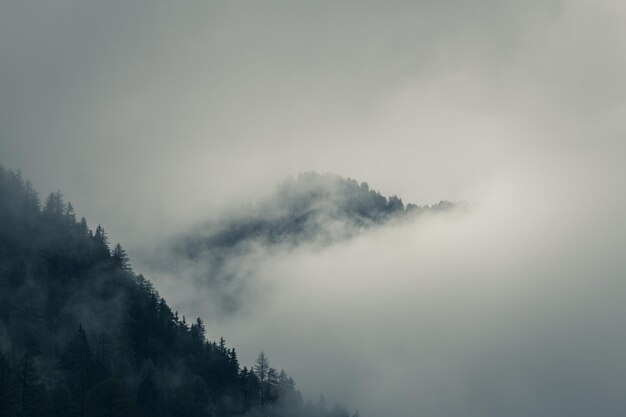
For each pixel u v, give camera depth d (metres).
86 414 126.56
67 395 128.62
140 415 136.25
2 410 117.19
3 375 120.06
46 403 125.06
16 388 122.56
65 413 126.31
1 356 123.06
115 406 127.69
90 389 135.50
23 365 131.88
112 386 129.12
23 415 122.00
